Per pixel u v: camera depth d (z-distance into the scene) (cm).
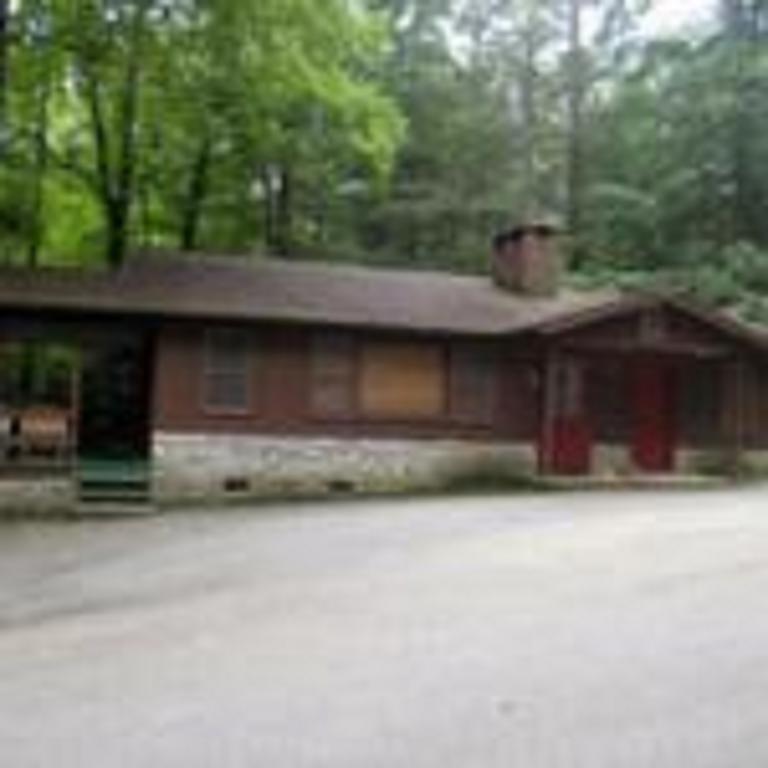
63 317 2786
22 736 981
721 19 4488
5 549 2038
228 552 1942
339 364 2925
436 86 4450
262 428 2866
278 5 3145
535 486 2908
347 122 3491
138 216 3850
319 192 4131
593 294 3362
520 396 3042
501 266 3341
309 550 1931
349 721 995
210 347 2844
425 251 4366
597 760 889
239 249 3994
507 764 885
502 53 4878
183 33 3167
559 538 1953
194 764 904
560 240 3600
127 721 1015
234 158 3712
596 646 1217
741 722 966
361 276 3212
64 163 3644
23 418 2972
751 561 1667
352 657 1209
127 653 1271
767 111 4088
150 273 2984
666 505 2414
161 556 1928
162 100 3381
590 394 3077
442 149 4425
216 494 2809
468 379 3009
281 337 2891
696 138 4147
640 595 1462
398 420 2952
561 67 4881
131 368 3219
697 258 4078
